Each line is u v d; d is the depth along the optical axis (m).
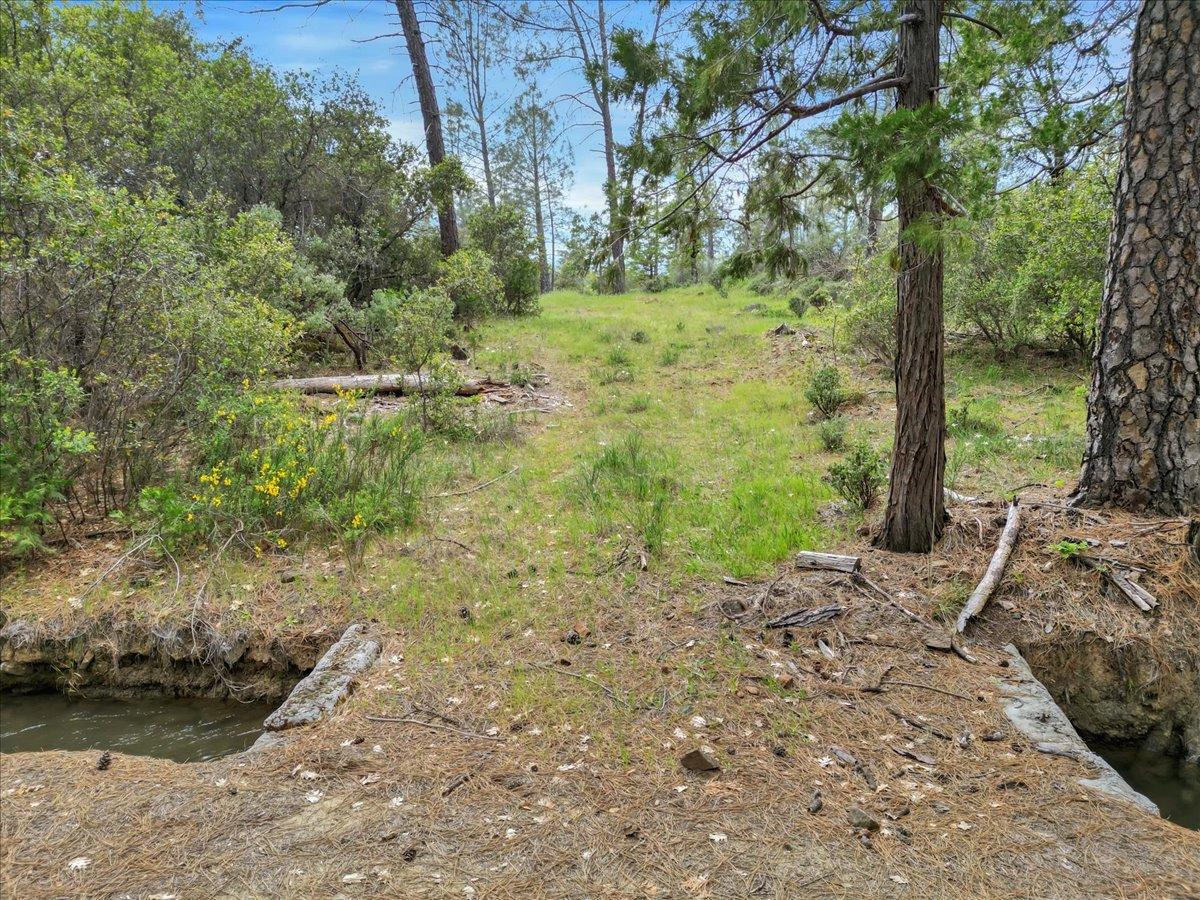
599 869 2.32
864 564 4.50
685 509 5.68
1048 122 4.31
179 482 5.86
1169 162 4.03
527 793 2.73
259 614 4.49
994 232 8.28
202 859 2.42
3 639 4.41
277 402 6.35
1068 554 4.04
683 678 3.51
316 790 2.80
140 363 5.96
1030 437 6.64
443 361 8.87
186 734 3.94
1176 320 4.13
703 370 11.50
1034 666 3.73
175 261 6.04
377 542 5.37
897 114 3.05
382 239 14.25
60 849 2.48
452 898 2.21
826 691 3.37
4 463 5.11
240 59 13.35
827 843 2.41
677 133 4.22
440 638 4.08
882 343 10.05
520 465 7.16
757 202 4.45
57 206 5.34
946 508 4.88
